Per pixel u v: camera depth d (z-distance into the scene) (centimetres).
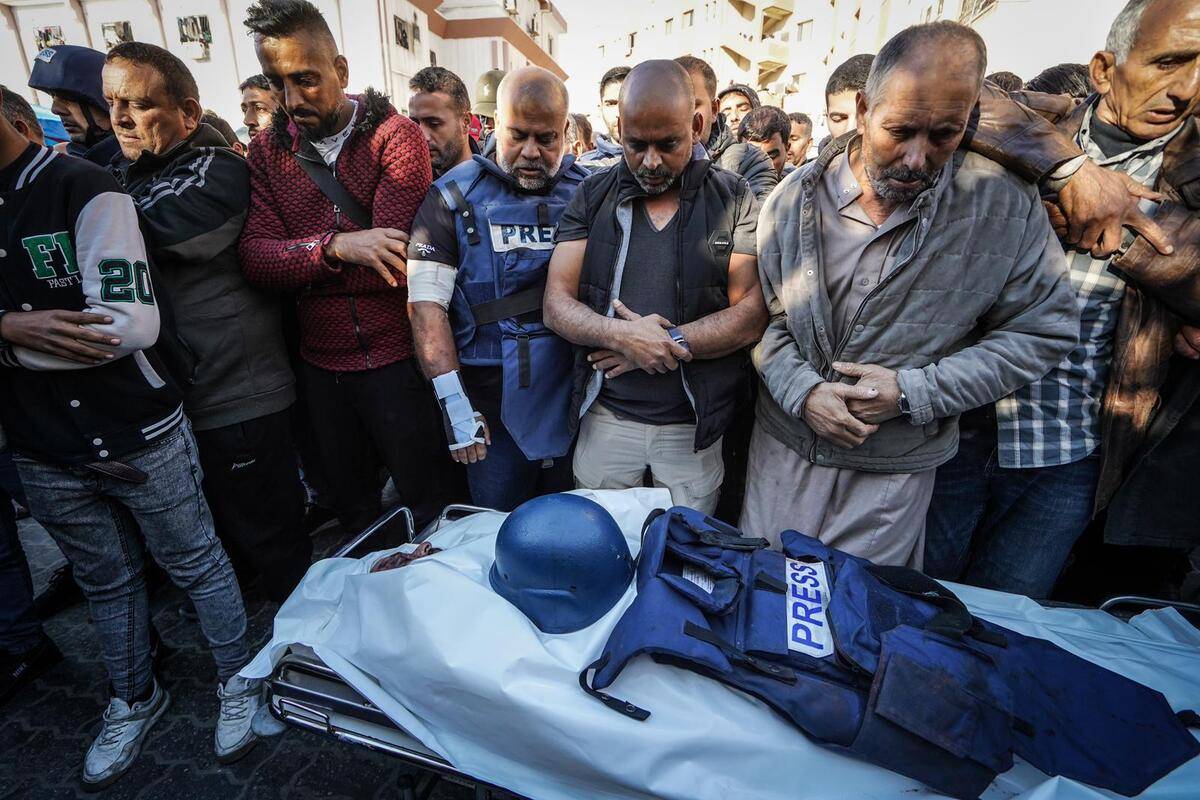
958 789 96
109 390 145
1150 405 151
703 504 187
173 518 161
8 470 188
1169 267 134
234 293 187
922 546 169
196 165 177
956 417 153
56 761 175
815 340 147
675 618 108
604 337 158
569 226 175
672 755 101
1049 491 164
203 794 164
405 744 120
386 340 206
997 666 106
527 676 107
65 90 212
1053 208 139
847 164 140
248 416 192
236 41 1469
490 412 197
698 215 161
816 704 101
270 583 213
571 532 117
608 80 304
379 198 189
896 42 118
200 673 204
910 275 133
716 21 2298
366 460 244
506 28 1678
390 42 1394
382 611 121
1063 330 131
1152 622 135
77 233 133
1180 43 126
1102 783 94
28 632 201
